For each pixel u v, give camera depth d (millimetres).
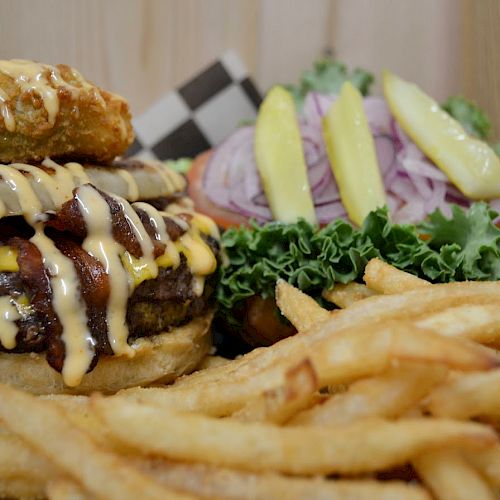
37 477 272
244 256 427
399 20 710
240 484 252
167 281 348
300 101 617
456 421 254
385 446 250
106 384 337
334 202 477
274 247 425
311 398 287
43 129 341
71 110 349
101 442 274
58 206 332
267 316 421
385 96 516
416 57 715
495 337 296
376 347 265
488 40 674
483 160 468
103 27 700
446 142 478
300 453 254
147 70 713
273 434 257
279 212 463
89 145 360
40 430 261
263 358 306
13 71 342
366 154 471
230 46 718
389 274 343
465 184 464
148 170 384
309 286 407
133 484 249
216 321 448
